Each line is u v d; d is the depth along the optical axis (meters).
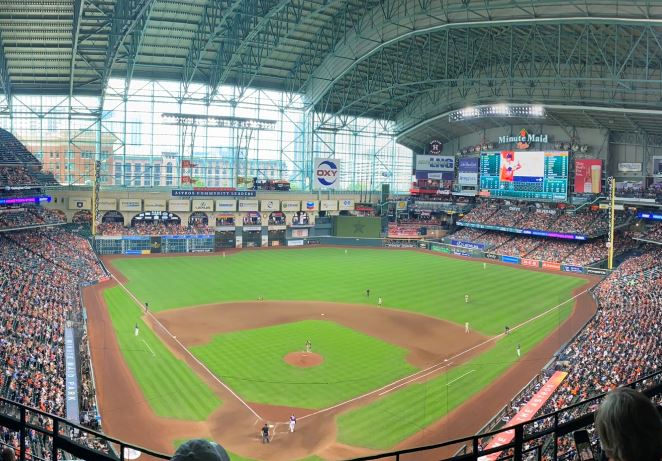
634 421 3.45
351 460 6.06
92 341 48.31
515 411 34.91
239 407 36.88
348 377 42.47
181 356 46.16
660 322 44.25
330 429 34.09
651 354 36.88
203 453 3.66
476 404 37.62
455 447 31.42
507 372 43.44
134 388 39.00
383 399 38.53
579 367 39.66
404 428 34.28
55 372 35.78
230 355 46.88
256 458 30.58
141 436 32.31
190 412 35.84
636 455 3.42
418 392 39.75
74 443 6.30
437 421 35.12
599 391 33.16
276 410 36.56
